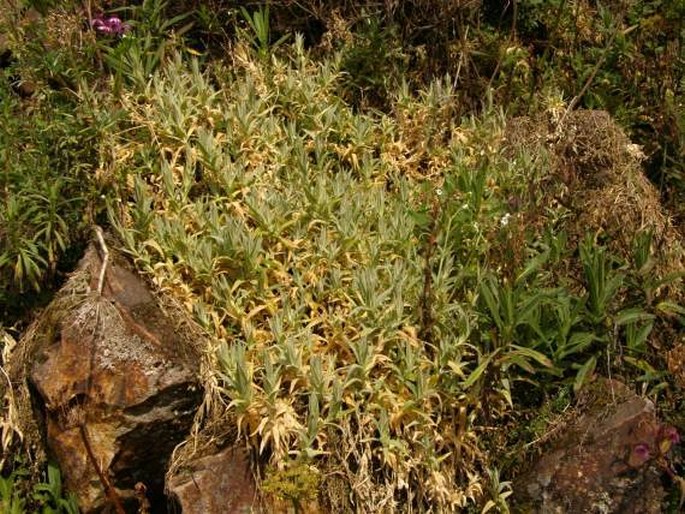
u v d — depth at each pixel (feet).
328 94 9.51
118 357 7.25
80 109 8.59
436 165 9.22
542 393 7.69
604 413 7.37
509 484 7.35
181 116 8.70
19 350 7.70
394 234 8.10
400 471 7.14
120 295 7.63
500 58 9.71
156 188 8.59
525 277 7.76
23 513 7.47
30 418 7.59
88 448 6.95
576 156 9.08
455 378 7.44
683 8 10.11
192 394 7.34
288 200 8.24
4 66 9.84
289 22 10.25
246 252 7.79
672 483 7.36
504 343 7.40
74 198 8.26
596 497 7.22
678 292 8.42
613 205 8.60
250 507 6.93
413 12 10.10
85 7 9.50
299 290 7.86
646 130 9.97
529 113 9.66
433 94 9.51
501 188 8.68
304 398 7.30
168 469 7.26
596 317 7.64
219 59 10.03
